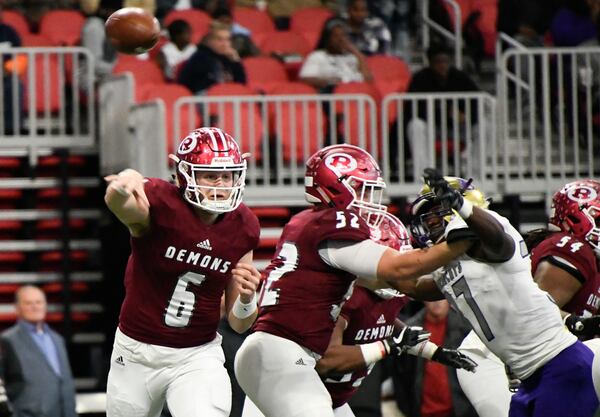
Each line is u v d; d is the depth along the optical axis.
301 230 17.92
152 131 33.28
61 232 35.44
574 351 18.58
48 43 39.53
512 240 17.50
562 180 36.00
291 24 44.19
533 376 18.70
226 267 18.42
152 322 18.44
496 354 18.73
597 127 37.81
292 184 34.53
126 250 34.16
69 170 36.97
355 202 18.00
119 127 35.38
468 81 36.28
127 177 17.16
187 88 36.53
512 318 18.22
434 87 36.03
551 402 18.44
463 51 43.31
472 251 17.69
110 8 39.69
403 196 34.84
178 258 18.12
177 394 18.38
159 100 32.81
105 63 38.78
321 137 34.47
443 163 35.00
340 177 17.95
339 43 38.50
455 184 18.09
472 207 16.50
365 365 18.23
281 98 34.16
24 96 37.38
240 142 34.22
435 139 36.25
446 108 36.28
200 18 41.41
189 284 18.36
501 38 38.91
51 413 28.72
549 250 20.00
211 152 17.94
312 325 17.94
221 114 33.91
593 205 20.45
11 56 37.19
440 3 43.78
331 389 19.03
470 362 18.50
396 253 17.03
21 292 28.95
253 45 40.44
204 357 18.70
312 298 17.86
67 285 35.06
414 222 18.02
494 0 44.97
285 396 17.89
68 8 42.91
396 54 43.50
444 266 18.39
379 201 18.36
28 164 36.66
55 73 38.00
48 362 28.94
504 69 36.19
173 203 18.05
